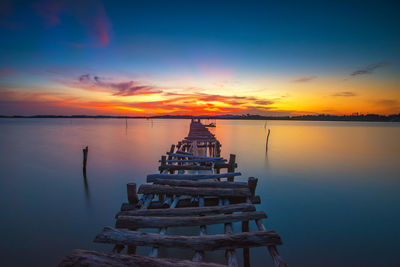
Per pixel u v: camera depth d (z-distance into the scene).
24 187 10.95
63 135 39.59
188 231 6.95
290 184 11.92
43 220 7.59
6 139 32.25
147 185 4.70
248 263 4.78
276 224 7.40
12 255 5.69
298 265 5.43
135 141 30.42
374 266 5.40
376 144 30.22
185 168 7.42
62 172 13.93
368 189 11.12
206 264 2.34
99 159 18.03
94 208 8.62
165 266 2.27
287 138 38.31
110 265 2.22
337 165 16.80
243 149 24.70
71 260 2.24
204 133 21.50
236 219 3.56
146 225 3.38
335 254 5.84
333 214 8.17
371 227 7.23
